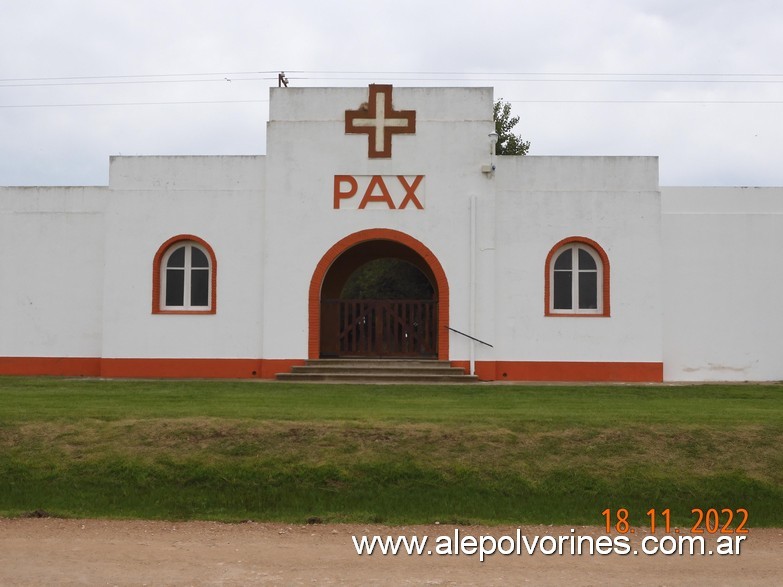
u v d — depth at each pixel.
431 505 12.40
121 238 23.81
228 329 23.50
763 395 20.09
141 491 12.66
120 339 23.66
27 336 24.44
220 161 23.73
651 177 23.38
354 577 9.48
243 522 11.83
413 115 23.34
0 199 24.70
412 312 24.00
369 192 23.30
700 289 23.72
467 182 23.22
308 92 23.47
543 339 23.20
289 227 23.31
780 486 12.84
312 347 23.11
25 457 13.48
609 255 23.27
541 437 14.05
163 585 9.23
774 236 23.77
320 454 13.45
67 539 10.99
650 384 22.45
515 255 23.30
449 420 14.90
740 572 9.91
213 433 14.09
